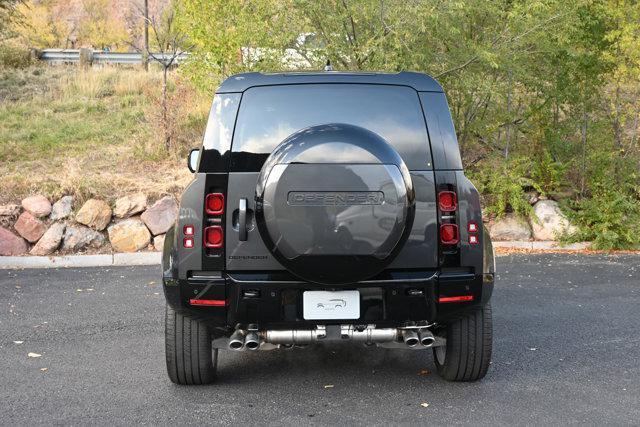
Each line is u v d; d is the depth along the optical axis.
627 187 12.38
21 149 14.98
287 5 11.91
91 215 11.42
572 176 13.15
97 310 7.83
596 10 12.34
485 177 12.48
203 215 4.62
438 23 11.92
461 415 4.54
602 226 11.66
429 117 4.77
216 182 4.64
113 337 6.70
